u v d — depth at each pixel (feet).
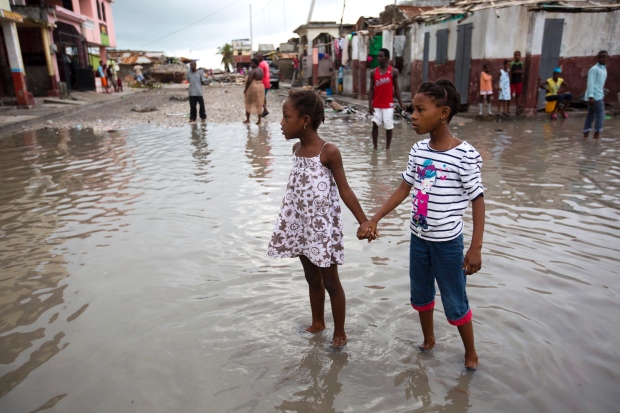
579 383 8.26
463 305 8.50
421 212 8.45
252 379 8.55
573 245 14.25
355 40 73.61
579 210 17.48
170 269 13.03
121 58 202.59
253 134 38.22
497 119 45.98
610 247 14.10
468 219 16.60
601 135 35.01
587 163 25.13
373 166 25.16
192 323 10.36
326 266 9.02
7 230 16.38
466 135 35.76
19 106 58.80
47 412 7.79
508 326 9.99
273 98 79.10
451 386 8.27
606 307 10.71
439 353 9.22
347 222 16.55
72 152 31.27
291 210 9.54
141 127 44.06
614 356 8.98
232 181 22.44
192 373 8.73
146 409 7.82
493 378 8.45
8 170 25.96
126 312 10.85
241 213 17.70
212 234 15.62
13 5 66.95
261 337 9.85
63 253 14.29
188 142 34.65
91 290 11.93
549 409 7.66
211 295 11.58
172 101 77.51
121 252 14.26
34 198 20.31
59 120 50.96
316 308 9.94
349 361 9.06
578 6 43.60
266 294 11.60
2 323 10.51
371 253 13.88
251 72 43.09
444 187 8.16
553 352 9.11
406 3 72.74
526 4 41.70
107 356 9.27
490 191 20.01
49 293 11.82
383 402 7.94
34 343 9.74
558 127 40.19
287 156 28.32
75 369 8.89
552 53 50.26
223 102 72.38
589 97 32.42
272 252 9.71
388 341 9.66
